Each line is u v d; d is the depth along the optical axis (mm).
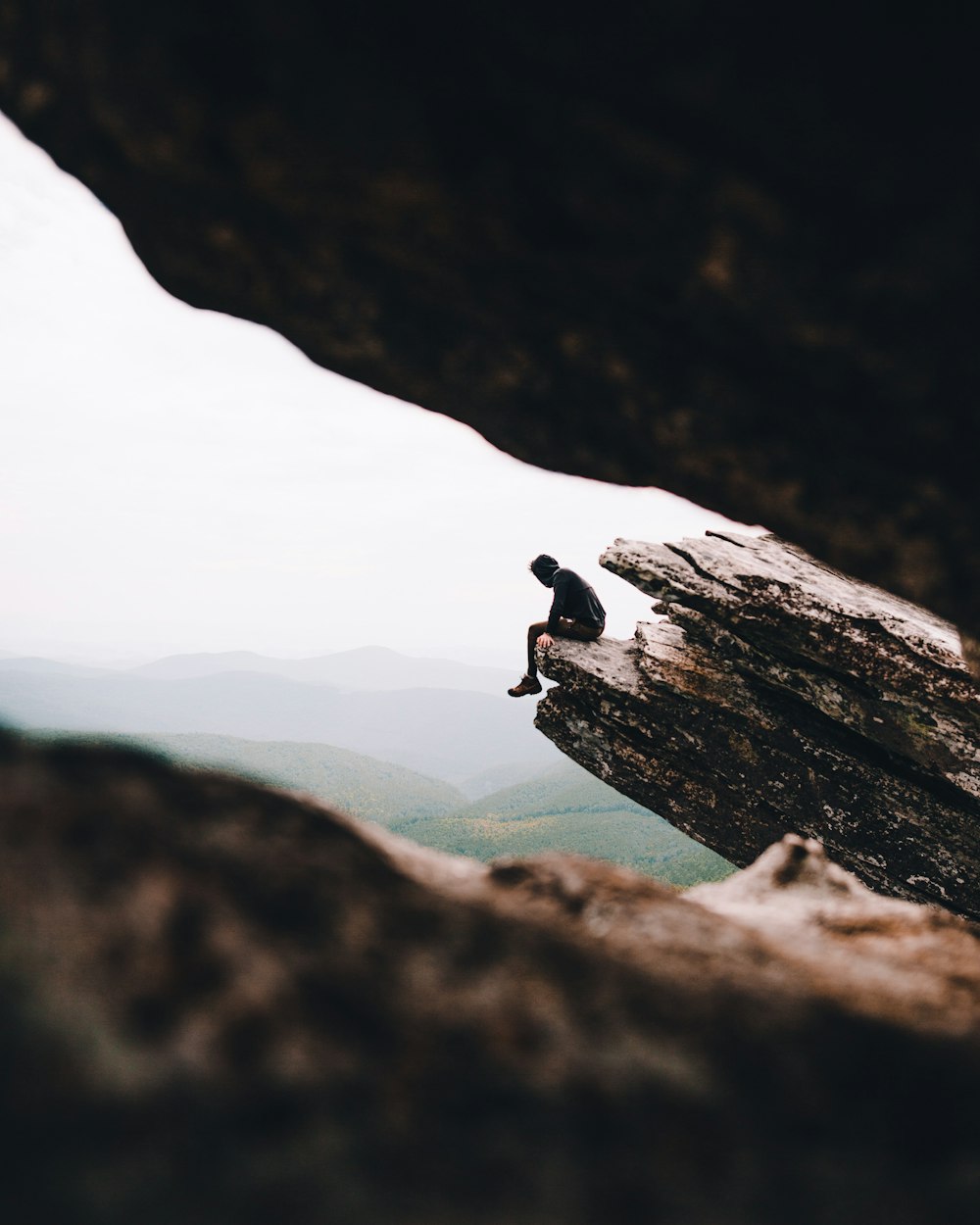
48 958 1405
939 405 3666
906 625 11367
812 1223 1391
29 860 1601
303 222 3664
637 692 13492
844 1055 1884
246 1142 1236
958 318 3209
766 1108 1634
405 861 2457
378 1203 1214
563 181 3207
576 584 14875
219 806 2158
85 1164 1143
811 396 3990
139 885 1652
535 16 2643
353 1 2637
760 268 3305
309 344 4668
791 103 2684
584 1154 1391
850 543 4977
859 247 3074
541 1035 1655
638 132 2939
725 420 4402
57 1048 1267
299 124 3031
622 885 2635
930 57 2445
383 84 2891
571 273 3723
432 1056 1508
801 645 11898
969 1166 1600
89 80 3014
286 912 1806
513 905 2377
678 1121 1525
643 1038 1740
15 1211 1082
